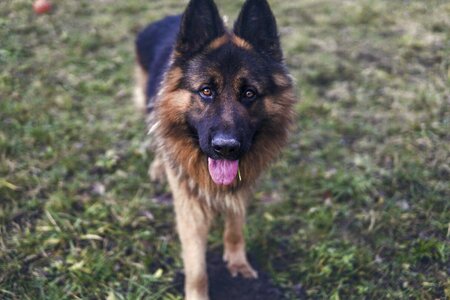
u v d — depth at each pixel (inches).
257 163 41.2
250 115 38.3
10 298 39.9
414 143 53.3
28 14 76.4
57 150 52.6
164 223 47.0
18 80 61.6
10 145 51.6
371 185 49.1
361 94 61.1
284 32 74.9
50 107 58.1
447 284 40.2
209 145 36.6
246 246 45.4
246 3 39.1
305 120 57.6
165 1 85.8
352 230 46.2
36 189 48.1
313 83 63.6
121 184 49.9
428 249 42.8
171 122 39.5
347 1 85.0
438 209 46.6
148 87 48.4
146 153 53.2
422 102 58.5
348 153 53.4
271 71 39.2
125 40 72.8
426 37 70.2
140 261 43.6
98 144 54.0
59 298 39.9
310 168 52.0
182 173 40.4
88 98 60.6
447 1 82.3
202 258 40.3
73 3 81.8
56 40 70.5
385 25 75.9
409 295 40.6
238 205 41.7
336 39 72.5
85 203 47.6
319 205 48.4
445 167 50.1
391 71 64.6
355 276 42.6
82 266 42.1
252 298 41.8
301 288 42.3
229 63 37.6
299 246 45.1
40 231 44.6
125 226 46.1
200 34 39.2
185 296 41.3
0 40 68.2
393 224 45.6
